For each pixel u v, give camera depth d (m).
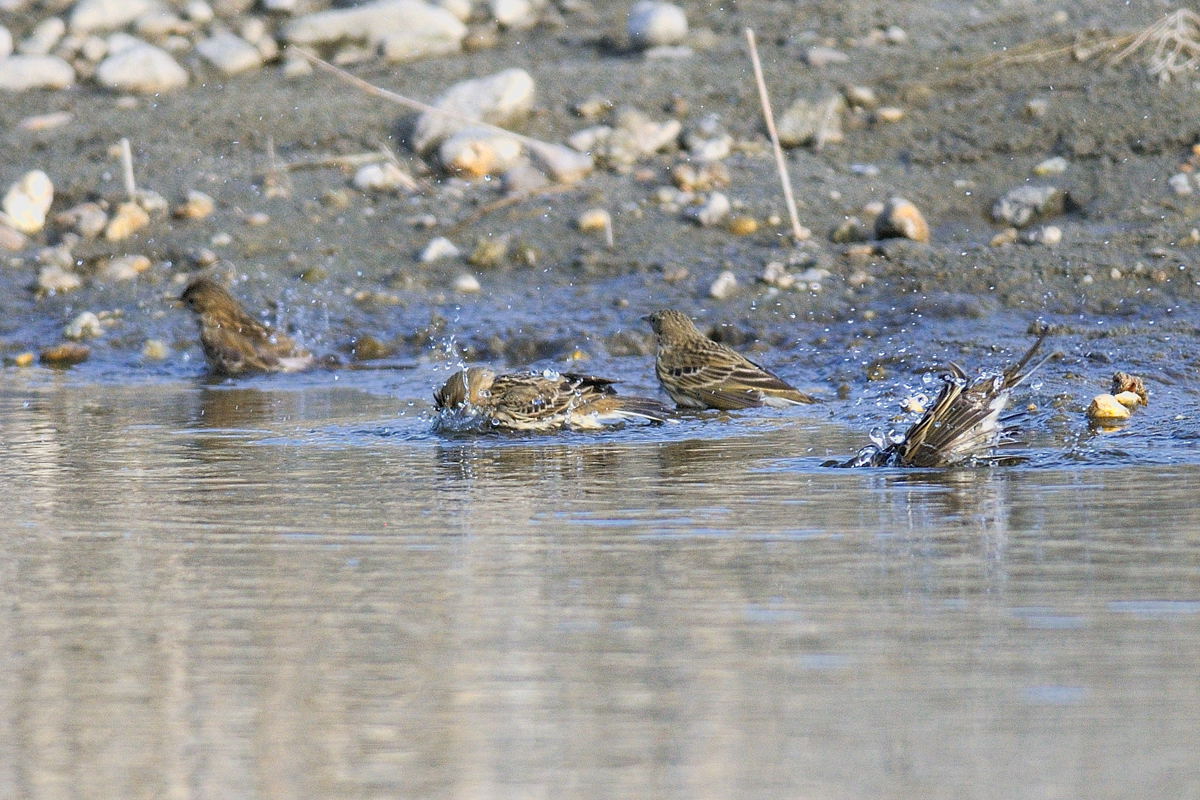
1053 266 17.23
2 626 6.69
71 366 16.88
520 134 20.64
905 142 20.03
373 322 17.42
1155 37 20.77
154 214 19.64
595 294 17.70
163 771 5.11
